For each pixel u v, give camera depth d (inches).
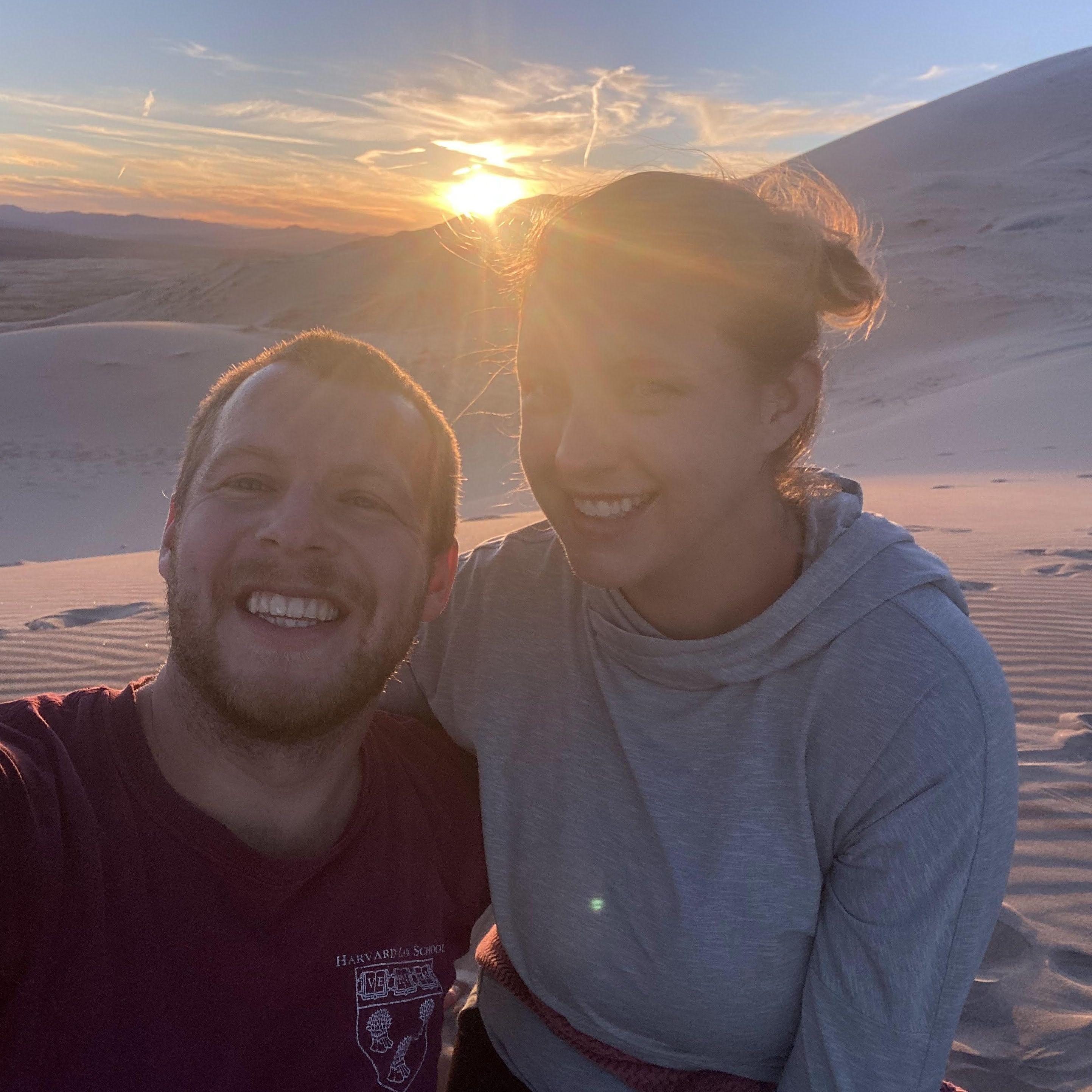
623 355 22.0
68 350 685.9
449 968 26.8
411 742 28.9
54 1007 21.2
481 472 441.7
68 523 412.5
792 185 26.6
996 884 22.9
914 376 565.0
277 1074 23.1
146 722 24.3
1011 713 23.3
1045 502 185.8
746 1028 25.1
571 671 27.0
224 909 22.8
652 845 24.9
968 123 1573.6
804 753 23.6
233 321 1424.7
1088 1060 34.5
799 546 24.9
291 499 23.6
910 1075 23.0
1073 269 754.2
